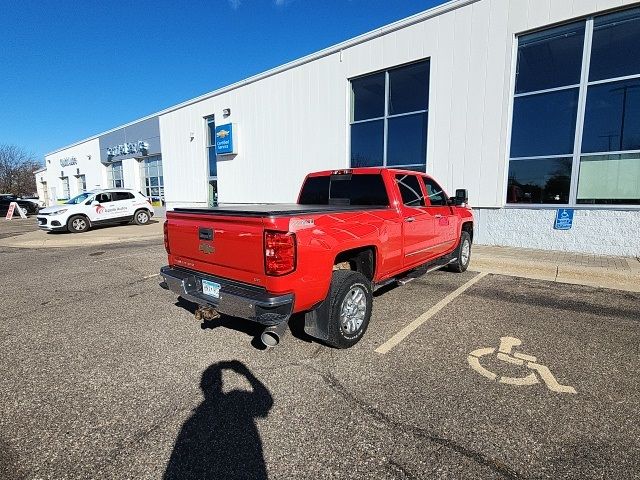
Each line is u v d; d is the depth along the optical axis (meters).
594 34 7.92
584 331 4.07
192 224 3.71
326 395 2.87
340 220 3.53
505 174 9.20
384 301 5.17
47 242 12.18
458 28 9.48
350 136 12.41
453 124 9.78
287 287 3.01
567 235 8.45
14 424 2.57
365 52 11.49
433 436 2.38
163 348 3.78
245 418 2.60
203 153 19.05
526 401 2.76
